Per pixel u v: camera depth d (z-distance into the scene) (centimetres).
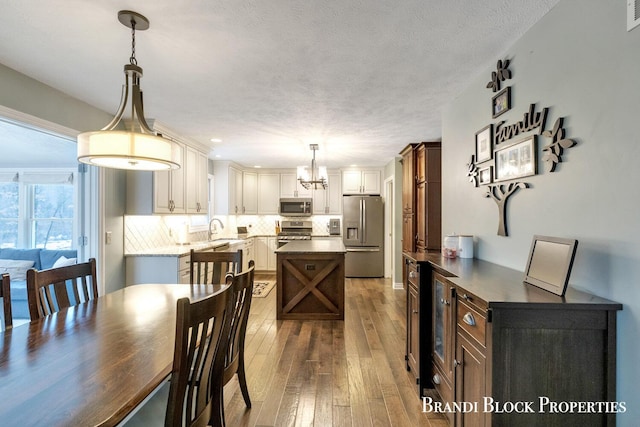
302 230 749
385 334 362
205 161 504
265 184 741
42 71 240
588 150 145
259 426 204
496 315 130
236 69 236
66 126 285
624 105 128
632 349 124
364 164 680
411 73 243
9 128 325
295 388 248
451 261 237
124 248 370
